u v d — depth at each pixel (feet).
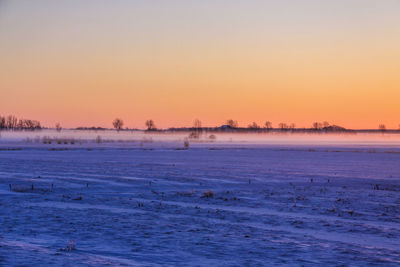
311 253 31.81
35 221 43.91
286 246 34.01
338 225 44.27
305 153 227.81
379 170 124.26
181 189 77.71
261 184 86.43
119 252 31.27
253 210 54.65
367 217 50.55
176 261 29.04
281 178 98.22
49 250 30.30
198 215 49.90
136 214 49.60
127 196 67.72
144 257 29.94
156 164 137.90
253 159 172.35
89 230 39.52
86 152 217.15
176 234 38.19
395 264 29.07
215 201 62.90
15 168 116.67
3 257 26.68
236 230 40.52
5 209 51.98
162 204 58.70
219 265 28.17
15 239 34.58
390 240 37.96
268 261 29.37
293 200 63.93
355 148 311.68
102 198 64.23
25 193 69.41
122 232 38.75
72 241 32.42
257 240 36.11
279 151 250.16
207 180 91.66
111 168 119.14
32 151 221.66
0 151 219.61
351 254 31.65
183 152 229.66
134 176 97.09
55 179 89.66
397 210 55.83
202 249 32.68
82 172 105.81
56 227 40.81
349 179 98.02
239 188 79.82
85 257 28.40
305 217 49.29
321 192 74.02
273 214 51.16
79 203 59.26
